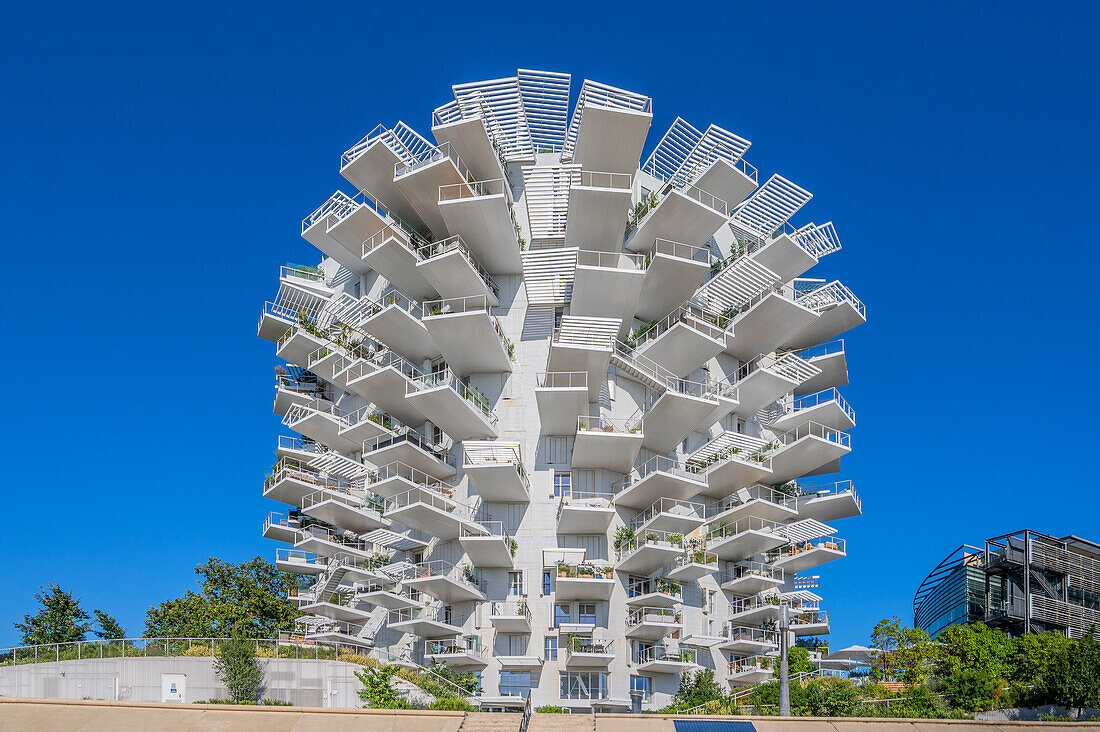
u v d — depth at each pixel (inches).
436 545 2097.7
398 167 2092.8
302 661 1603.1
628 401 2126.0
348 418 2425.0
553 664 1916.8
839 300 2367.1
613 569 1980.8
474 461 1952.5
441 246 2036.2
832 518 2325.3
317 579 2491.4
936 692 1673.2
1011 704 1577.3
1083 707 1518.2
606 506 1998.0
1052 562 2571.4
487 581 1984.5
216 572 2551.7
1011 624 2586.1
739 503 2176.4
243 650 1582.2
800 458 2202.3
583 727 1216.8
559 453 2047.2
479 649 1937.7
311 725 1206.9
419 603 2042.3
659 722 1248.2
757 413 2370.8
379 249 2086.6
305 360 2488.9
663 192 2159.2
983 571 2706.7
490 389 2087.8
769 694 1689.2
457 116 2071.9
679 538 1958.7
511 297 2143.2
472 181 2037.4
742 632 2161.7
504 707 1797.5
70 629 2336.4
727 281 2151.8
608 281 1947.6
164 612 2409.0
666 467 2126.0
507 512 2023.9
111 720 1198.9
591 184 2058.3
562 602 1953.7
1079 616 2554.1
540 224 2139.5
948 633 1800.0
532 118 2218.3
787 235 2215.8
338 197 2309.3
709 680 1913.1
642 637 1975.9
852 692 1617.9
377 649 1758.1
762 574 2206.0
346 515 2285.9
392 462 2069.4
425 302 2123.5
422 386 1972.2
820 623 2267.5
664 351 2057.1
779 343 2246.6
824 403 2329.0
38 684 1598.2
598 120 1955.0
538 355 2094.0
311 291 2573.8
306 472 2416.3
